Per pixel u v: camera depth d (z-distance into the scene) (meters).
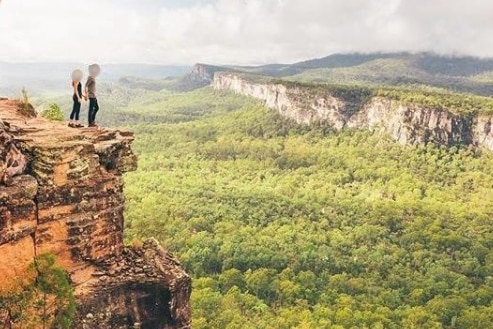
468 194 180.75
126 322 20.19
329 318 78.25
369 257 113.69
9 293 17.20
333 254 112.44
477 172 192.12
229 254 103.94
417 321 80.12
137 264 21.17
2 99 25.27
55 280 17.97
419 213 154.00
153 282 20.70
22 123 21.72
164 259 22.02
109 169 20.97
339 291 93.62
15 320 17.19
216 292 81.25
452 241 127.88
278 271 100.75
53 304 17.92
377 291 94.56
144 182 163.50
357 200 168.12
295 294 87.75
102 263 20.36
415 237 131.00
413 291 94.44
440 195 178.25
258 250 106.69
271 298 89.44
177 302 21.23
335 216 147.50
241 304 81.38
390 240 131.50
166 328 21.05
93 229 19.86
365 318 78.06
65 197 18.95
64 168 18.83
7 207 17.25
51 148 18.61
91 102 24.28
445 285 98.12
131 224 82.88
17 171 17.97
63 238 19.03
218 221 126.56
